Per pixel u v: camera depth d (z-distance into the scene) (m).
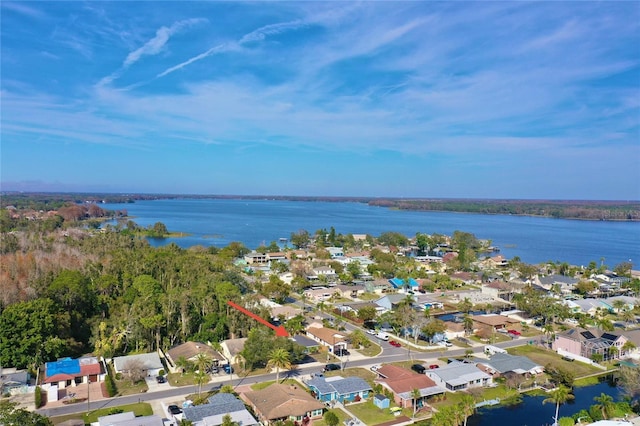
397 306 160.88
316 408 80.88
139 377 94.38
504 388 97.31
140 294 139.25
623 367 96.56
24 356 96.94
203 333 119.19
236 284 169.62
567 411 87.94
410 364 109.06
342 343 117.06
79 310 125.62
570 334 121.81
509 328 142.75
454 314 158.88
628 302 170.62
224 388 88.56
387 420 81.19
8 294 115.44
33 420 61.59
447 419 73.75
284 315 142.62
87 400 85.62
